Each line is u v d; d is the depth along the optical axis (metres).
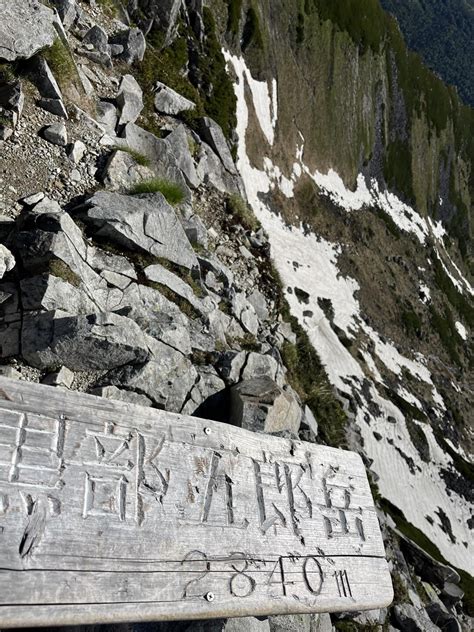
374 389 24.00
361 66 54.09
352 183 44.53
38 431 4.71
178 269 10.55
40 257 7.68
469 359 47.34
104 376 7.61
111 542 4.66
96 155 10.64
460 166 83.44
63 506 4.55
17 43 9.73
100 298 8.42
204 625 5.95
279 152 29.50
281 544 5.79
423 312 42.94
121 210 9.45
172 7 17.52
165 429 5.55
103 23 14.77
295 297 22.30
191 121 16.03
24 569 4.14
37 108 10.09
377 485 17.86
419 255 51.56
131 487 5.04
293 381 15.10
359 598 6.10
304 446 6.73
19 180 9.03
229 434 6.05
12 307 7.37
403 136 65.06
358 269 34.44
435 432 28.42
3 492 4.30
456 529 23.19
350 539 6.43
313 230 30.66
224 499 5.62
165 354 8.31
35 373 7.08
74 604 4.27
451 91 89.94
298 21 39.38
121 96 12.84
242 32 28.62
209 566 5.16
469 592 16.58
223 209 15.58
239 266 15.01
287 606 5.50
